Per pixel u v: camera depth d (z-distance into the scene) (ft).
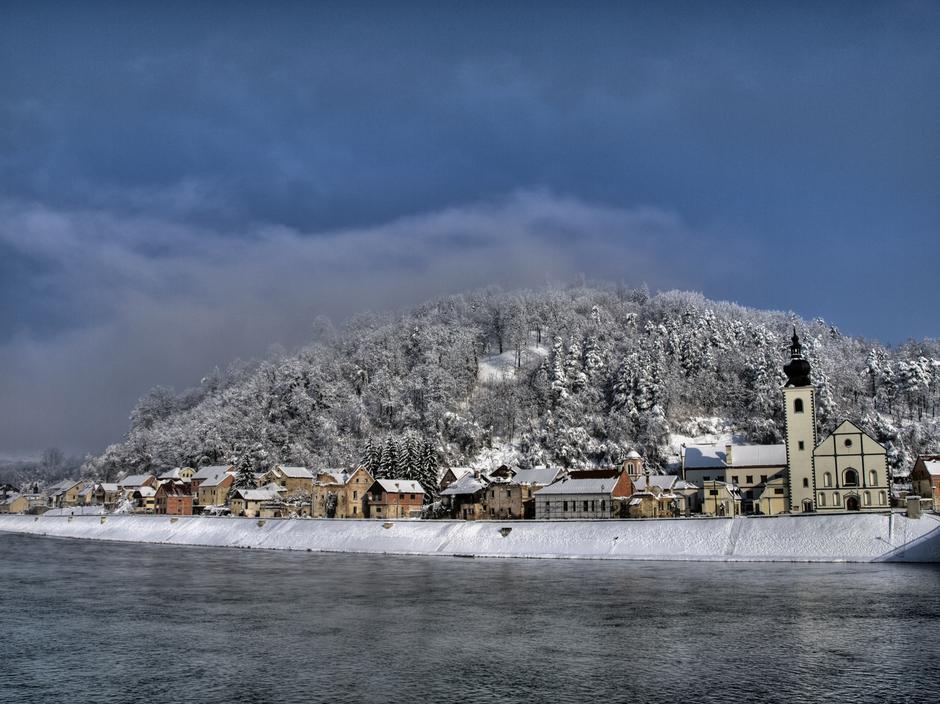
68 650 220.02
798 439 553.23
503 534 495.41
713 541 435.94
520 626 246.68
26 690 180.24
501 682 182.29
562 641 224.33
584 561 440.45
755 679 181.68
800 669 189.26
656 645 217.36
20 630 249.75
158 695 175.11
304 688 179.01
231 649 219.00
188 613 278.46
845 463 531.09
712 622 247.09
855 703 163.02
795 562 403.13
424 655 209.46
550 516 591.37
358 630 243.81
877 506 520.83
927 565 374.63
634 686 177.99
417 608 282.15
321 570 411.13
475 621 255.91
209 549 569.23
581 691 174.70
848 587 309.63
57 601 310.24
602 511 576.61
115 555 519.60
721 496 617.62
